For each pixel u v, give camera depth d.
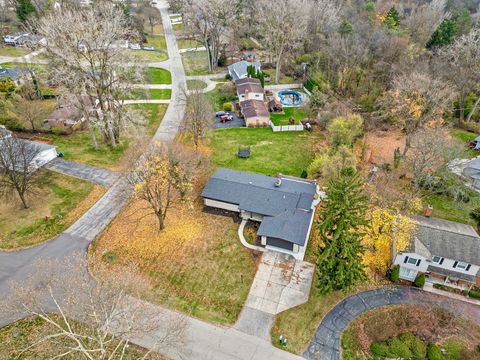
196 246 39.34
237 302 34.00
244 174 47.78
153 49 100.19
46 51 51.72
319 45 85.38
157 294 34.06
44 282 33.94
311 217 41.28
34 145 46.44
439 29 78.25
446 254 35.56
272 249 39.44
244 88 72.56
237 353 29.91
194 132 54.81
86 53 51.56
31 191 42.81
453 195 46.44
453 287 36.53
